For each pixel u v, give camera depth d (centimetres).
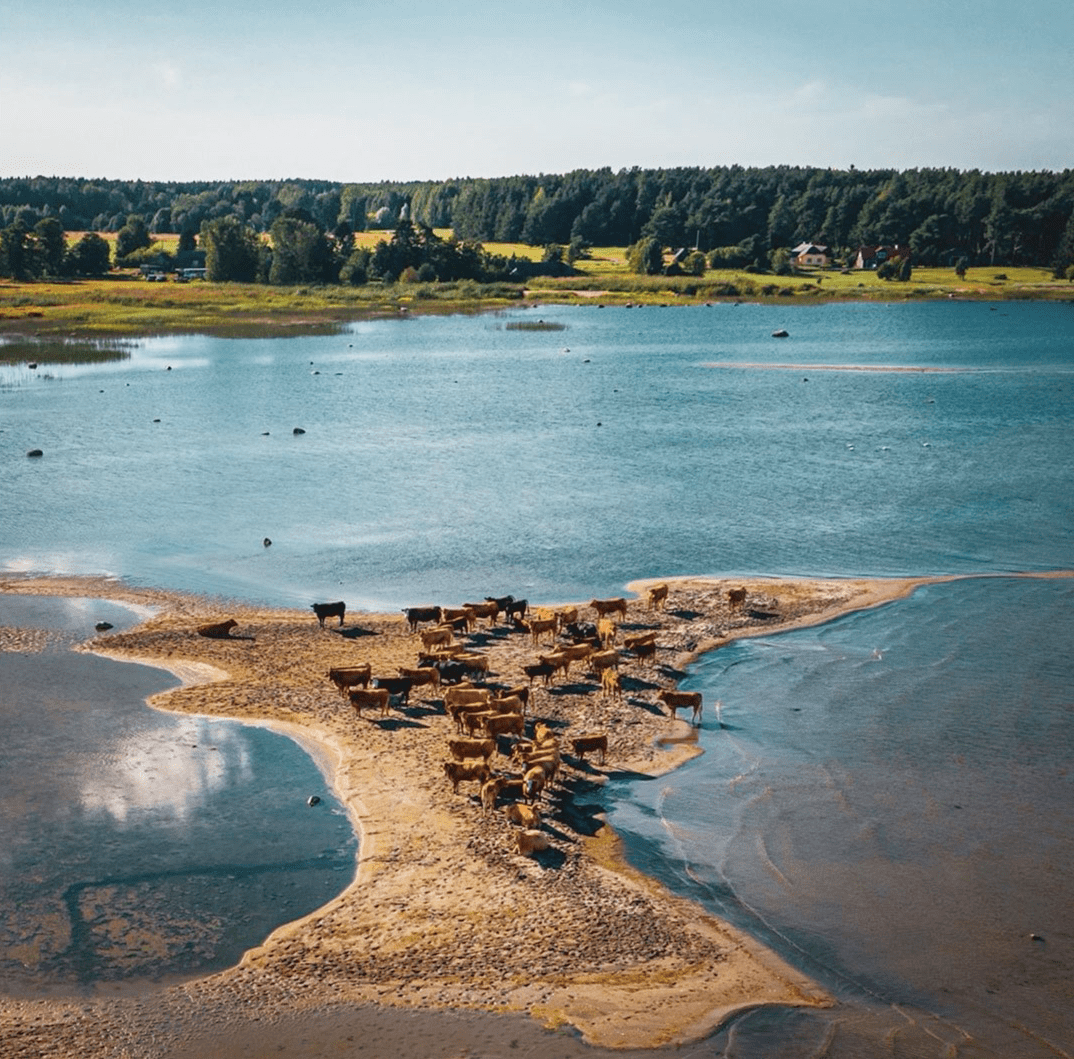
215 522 6031
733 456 7881
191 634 4319
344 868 2719
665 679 3919
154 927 2469
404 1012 2188
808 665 4034
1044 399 10519
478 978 2291
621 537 5772
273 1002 2219
